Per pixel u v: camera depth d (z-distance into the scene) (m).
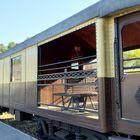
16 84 10.33
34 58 8.50
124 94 4.94
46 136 8.30
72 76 6.61
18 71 10.15
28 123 11.79
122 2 4.77
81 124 5.83
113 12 5.02
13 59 10.93
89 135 6.04
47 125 8.38
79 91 8.24
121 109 4.98
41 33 7.90
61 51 9.06
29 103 8.83
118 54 5.10
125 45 5.25
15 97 10.42
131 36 5.28
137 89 4.70
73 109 6.50
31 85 8.70
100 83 5.23
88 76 5.82
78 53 9.18
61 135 7.43
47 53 8.77
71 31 6.25
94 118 5.41
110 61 5.26
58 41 8.57
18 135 8.48
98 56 5.32
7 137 8.15
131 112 4.78
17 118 10.46
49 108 7.68
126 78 4.93
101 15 5.23
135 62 5.15
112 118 5.16
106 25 5.32
